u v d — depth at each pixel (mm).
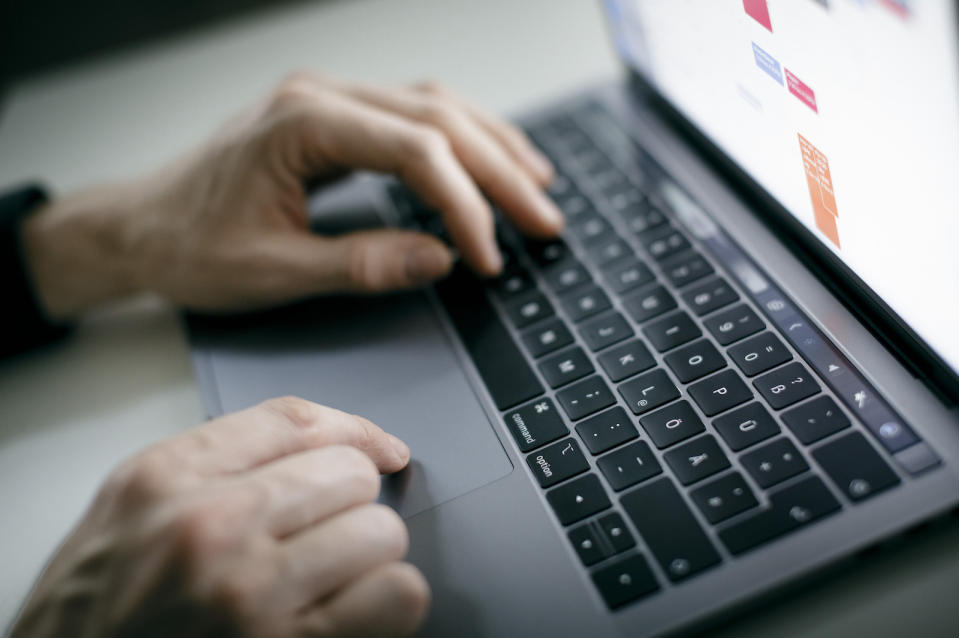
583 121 618
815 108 358
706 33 439
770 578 328
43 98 804
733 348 418
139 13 948
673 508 360
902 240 338
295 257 504
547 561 357
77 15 937
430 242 499
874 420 364
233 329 521
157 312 574
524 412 423
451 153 516
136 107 768
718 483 363
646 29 532
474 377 451
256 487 342
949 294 323
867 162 335
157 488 345
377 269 494
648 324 448
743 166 476
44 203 619
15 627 349
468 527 378
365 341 491
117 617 317
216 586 312
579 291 482
